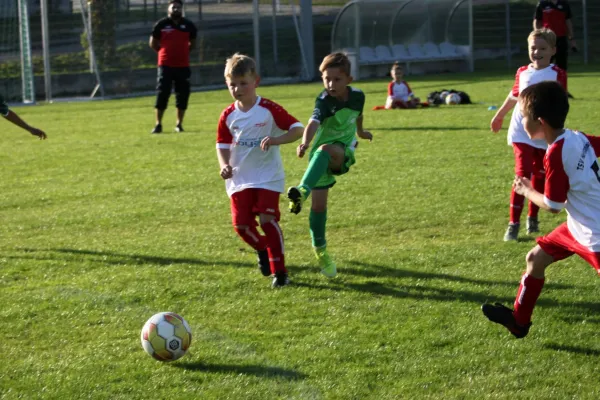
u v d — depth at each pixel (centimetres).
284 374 545
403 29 4312
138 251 888
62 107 3181
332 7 4591
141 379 543
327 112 757
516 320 595
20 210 1143
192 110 2742
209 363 568
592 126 1736
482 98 2692
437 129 1869
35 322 661
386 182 1238
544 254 577
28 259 864
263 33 4272
